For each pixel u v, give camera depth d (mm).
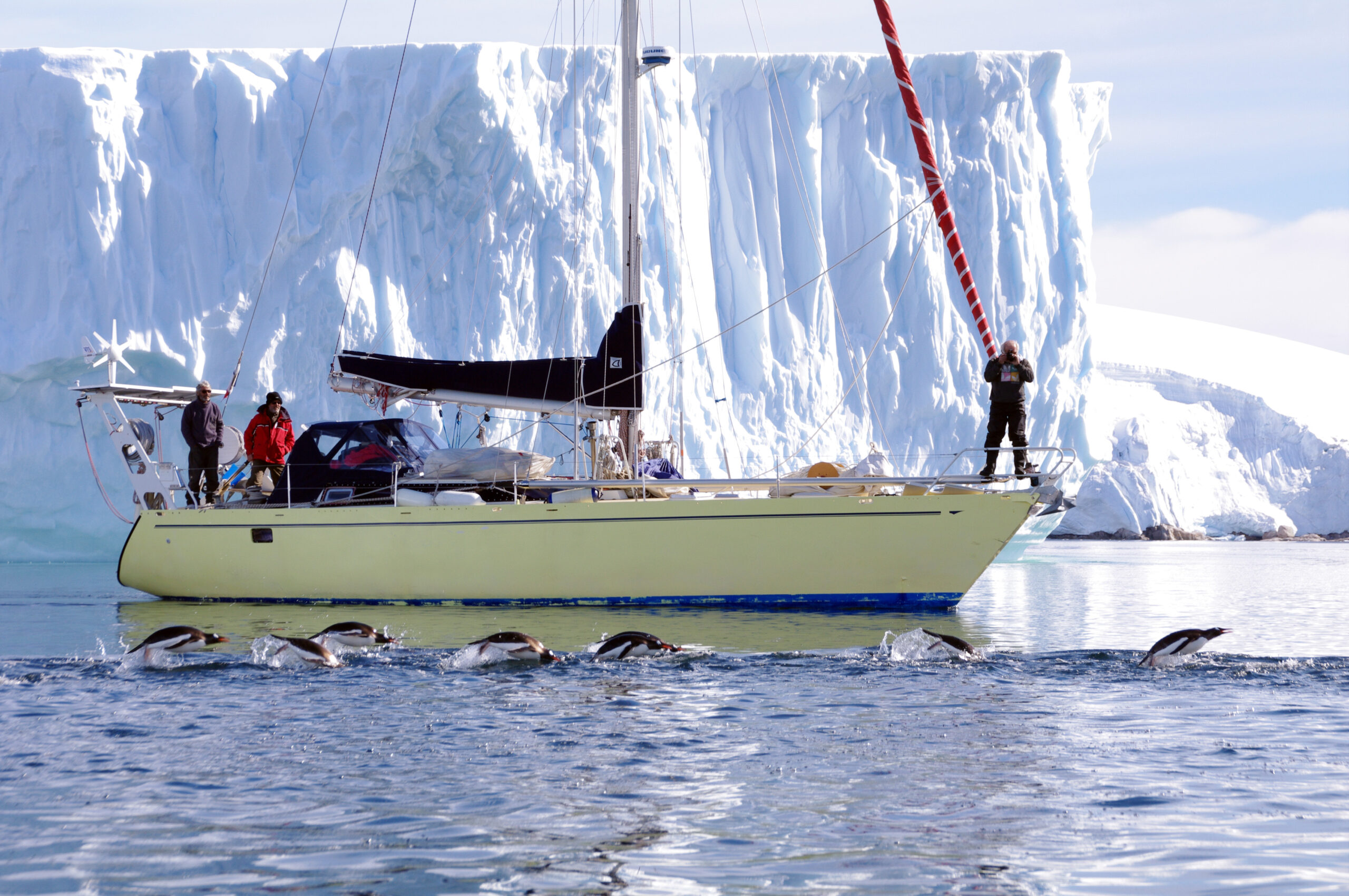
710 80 109062
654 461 42250
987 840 12109
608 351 40594
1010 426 37469
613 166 99500
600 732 17250
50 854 11633
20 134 82938
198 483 41844
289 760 15539
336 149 89312
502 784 14305
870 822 12742
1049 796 13781
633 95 44625
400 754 15852
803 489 39094
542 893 10523
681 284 100438
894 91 111688
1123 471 142625
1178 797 13719
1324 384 181875
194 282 84625
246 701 19797
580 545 36594
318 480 39812
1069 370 109062
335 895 10477
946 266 107750
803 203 107812
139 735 17016
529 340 93750
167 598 41250
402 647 26094
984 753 15961
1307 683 21578
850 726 17656
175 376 83562
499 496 39781
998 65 111750
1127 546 123500
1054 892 10586
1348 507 151000
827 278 107188
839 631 30000
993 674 22703
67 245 81250
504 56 94688
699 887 10695
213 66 89750
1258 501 153125
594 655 24547
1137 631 31203
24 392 80125
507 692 20672
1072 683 21578
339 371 40938
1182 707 19250
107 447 81938
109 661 24047
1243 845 11930
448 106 89562
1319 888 10633
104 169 82875
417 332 90312
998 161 110625
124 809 13219
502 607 36906
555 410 40938
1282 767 15156
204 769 15055
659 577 36438
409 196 91625
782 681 21781
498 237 92938
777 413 102562
